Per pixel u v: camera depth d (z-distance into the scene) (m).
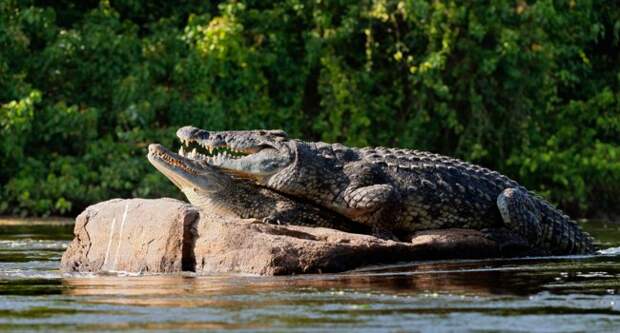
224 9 61.53
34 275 29.08
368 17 60.69
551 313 21.52
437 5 60.03
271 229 28.94
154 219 29.56
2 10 57.72
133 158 56.34
